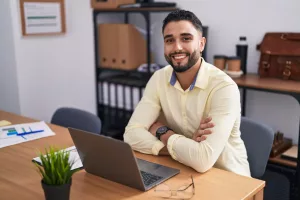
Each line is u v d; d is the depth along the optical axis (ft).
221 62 9.31
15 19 9.82
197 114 5.62
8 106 10.55
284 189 8.35
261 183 4.53
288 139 9.15
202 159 4.79
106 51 11.45
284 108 9.39
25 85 10.32
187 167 5.00
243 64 9.37
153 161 5.21
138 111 6.01
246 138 6.11
